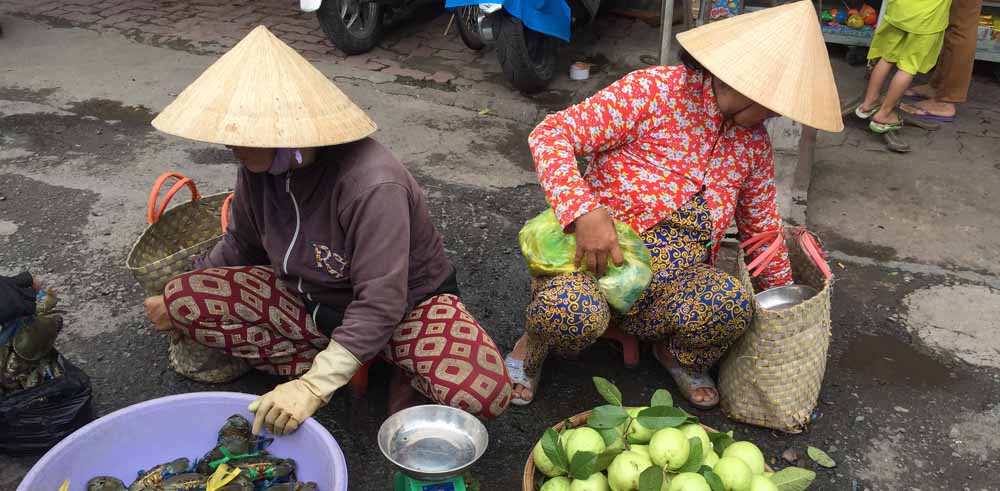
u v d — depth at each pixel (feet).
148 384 8.73
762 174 7.93
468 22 18.39
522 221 12.40
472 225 12.20
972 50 15.85
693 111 7.40
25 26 20.03
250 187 7.24
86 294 10.23
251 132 6.13
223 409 7.01
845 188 13.84
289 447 6.86
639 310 8.14
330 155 6.80
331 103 6.52
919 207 13.30
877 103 15.97
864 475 7.95
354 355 6.67
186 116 6.23
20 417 7.21
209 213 8.98
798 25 6.92
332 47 19.08
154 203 8.34
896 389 9.16
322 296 7.41
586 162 13.96
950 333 10.17
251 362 8.02
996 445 8.39
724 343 7.95
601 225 7.10
